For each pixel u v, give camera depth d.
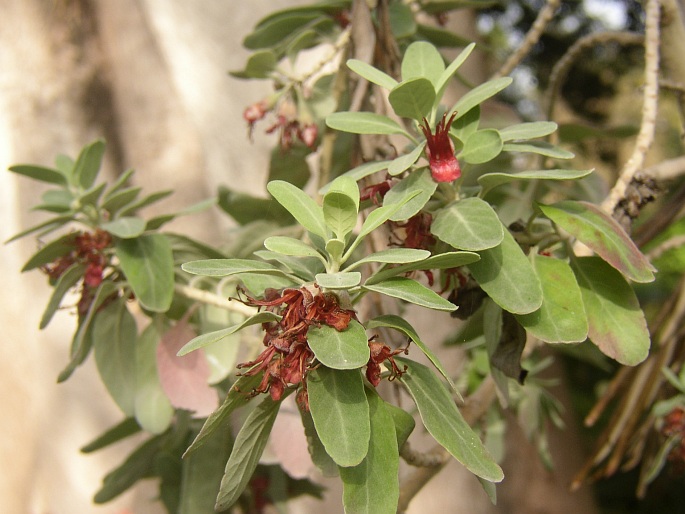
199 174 0.59
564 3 1.08
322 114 0.36
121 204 0.33
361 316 0.31
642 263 0.23
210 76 0.55
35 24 0.61
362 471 0.20
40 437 0.61
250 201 0.41
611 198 0.29
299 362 0.20
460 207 0.23
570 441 0.94
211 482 0.35
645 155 0.30
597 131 0.43
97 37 0.62
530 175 0.23
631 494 1.13
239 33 0.55
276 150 0.39
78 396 0.60
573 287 0.23
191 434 0.40
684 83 0.39
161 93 0.59
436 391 0.22
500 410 0.45
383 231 0.29
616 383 0.40
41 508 0.62
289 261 0.22
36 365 0.60
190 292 0.33
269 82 0.54
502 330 0.25
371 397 0.21
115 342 0.34
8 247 0.60
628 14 1.06
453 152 0.24
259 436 0.21
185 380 0.33
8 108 0.60
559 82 0.40
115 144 0.62
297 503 0.57
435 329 0.54
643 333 0.24
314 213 0.21
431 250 0.25
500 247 0.23
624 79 1.22
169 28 0.56
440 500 0.65
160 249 0.32
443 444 0.20
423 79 0.22
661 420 0.39
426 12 0.40
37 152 0.60
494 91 0.23
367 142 0.31
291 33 0.39
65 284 0.32
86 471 0.60
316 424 0.19
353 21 0.32
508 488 0.87
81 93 0.61
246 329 0.36
